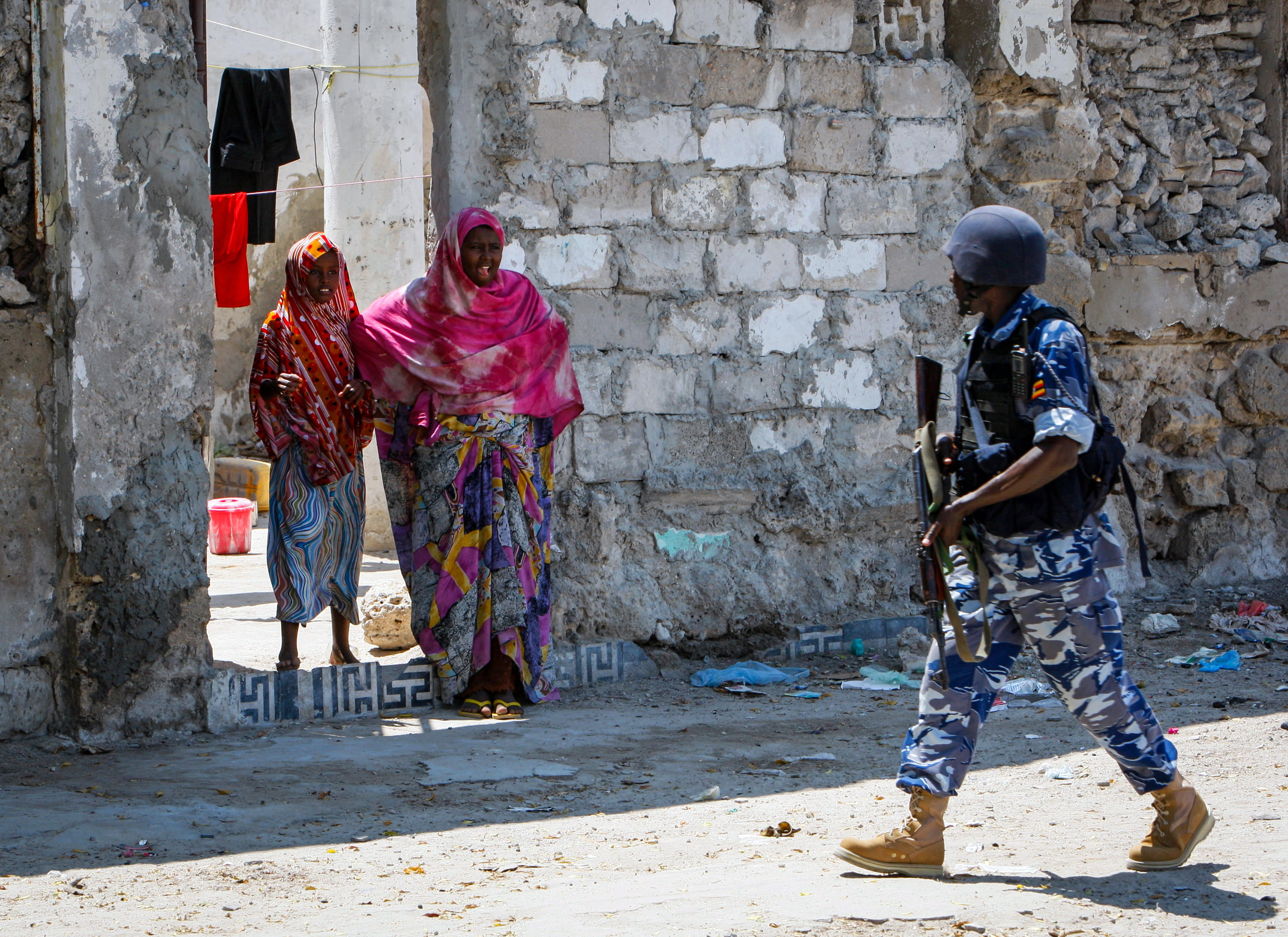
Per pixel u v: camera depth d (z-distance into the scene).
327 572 18.89
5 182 17.16
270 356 18.67
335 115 35.41
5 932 9.88
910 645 21.94
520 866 11.69
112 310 16.91
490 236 18.59
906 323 22.70
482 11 19.58
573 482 20.42
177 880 11.41
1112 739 10.70
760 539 21.77
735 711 18.72
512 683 18.97
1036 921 9.58
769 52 21.48
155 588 17.23
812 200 21.91
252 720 17.89
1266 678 19.50
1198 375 25.47
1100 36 24.44
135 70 16.98
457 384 18.72
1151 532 25.19
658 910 9.99
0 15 16.98
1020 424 10.40
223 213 31.48
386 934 9.62
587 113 20.33
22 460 17.06
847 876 10.92
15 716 17.00
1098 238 24.50
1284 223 26.06
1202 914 9.72
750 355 21.53
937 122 22.83
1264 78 25.95
